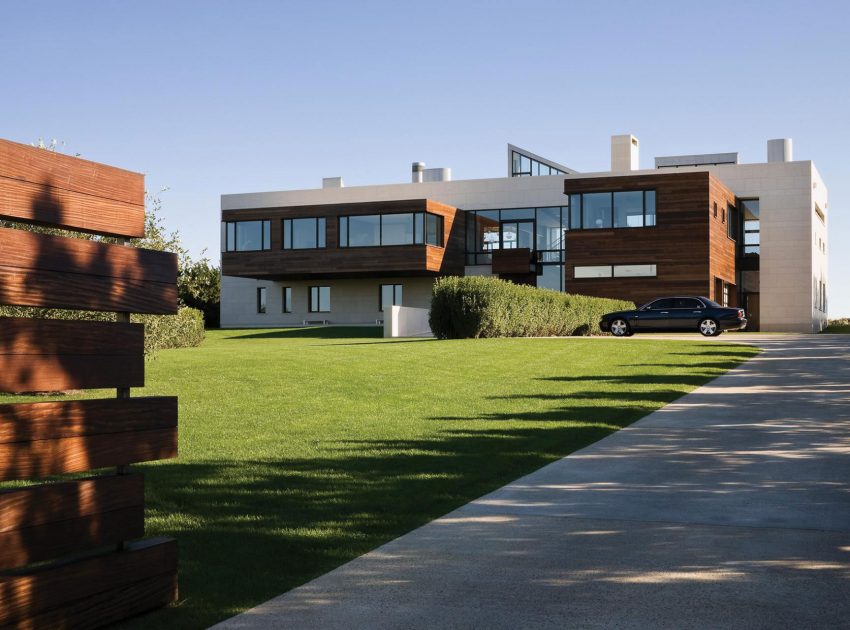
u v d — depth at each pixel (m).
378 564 5.14
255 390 13.75
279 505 6.64
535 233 47.09
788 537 5.68
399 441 9.58
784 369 17.86
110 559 4.20
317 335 37.78
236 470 7.91
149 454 4.49
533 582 4.80
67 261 4.15
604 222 39.78
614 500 6.77
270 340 34.91
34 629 3.86
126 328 4.42
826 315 53.41
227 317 51.78
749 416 11.33
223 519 6.18
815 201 46.78
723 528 5.92
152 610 4.40
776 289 44.84
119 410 4.33
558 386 15.34
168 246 14.52
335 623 4.21
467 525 6.03
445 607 4.42
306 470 7.94
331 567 5.11
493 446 9.27
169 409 4.61
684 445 9.26
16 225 12.02
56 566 3.97
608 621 4.22
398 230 43.69
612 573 4.95
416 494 6.99
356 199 50.44
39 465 3.94
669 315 31.45
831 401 12.66
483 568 5.05
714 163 49.47
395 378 15.78
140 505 4.42
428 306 47.22
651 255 39.00
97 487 4.20
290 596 4.60
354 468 8.04
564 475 7.74
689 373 17.44
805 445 9.16
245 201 52.78
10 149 3.88
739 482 7.39
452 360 19.36
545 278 46.53
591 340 25.97
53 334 4.05
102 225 4.36
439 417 11.50
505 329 28.52
